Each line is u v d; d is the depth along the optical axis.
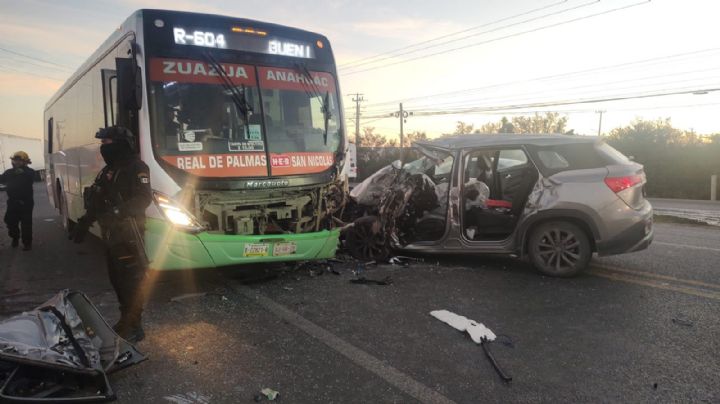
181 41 5.30
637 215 5.75
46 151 12.03
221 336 4.15
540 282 5.84
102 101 6.47
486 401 3.12
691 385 3.33
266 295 5.31
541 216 5.97
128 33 5.47
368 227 6.80
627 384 3.34
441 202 6.72
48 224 11.34
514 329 4.35
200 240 4.95
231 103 5.41
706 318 4.61
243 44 5.64
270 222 5.65
